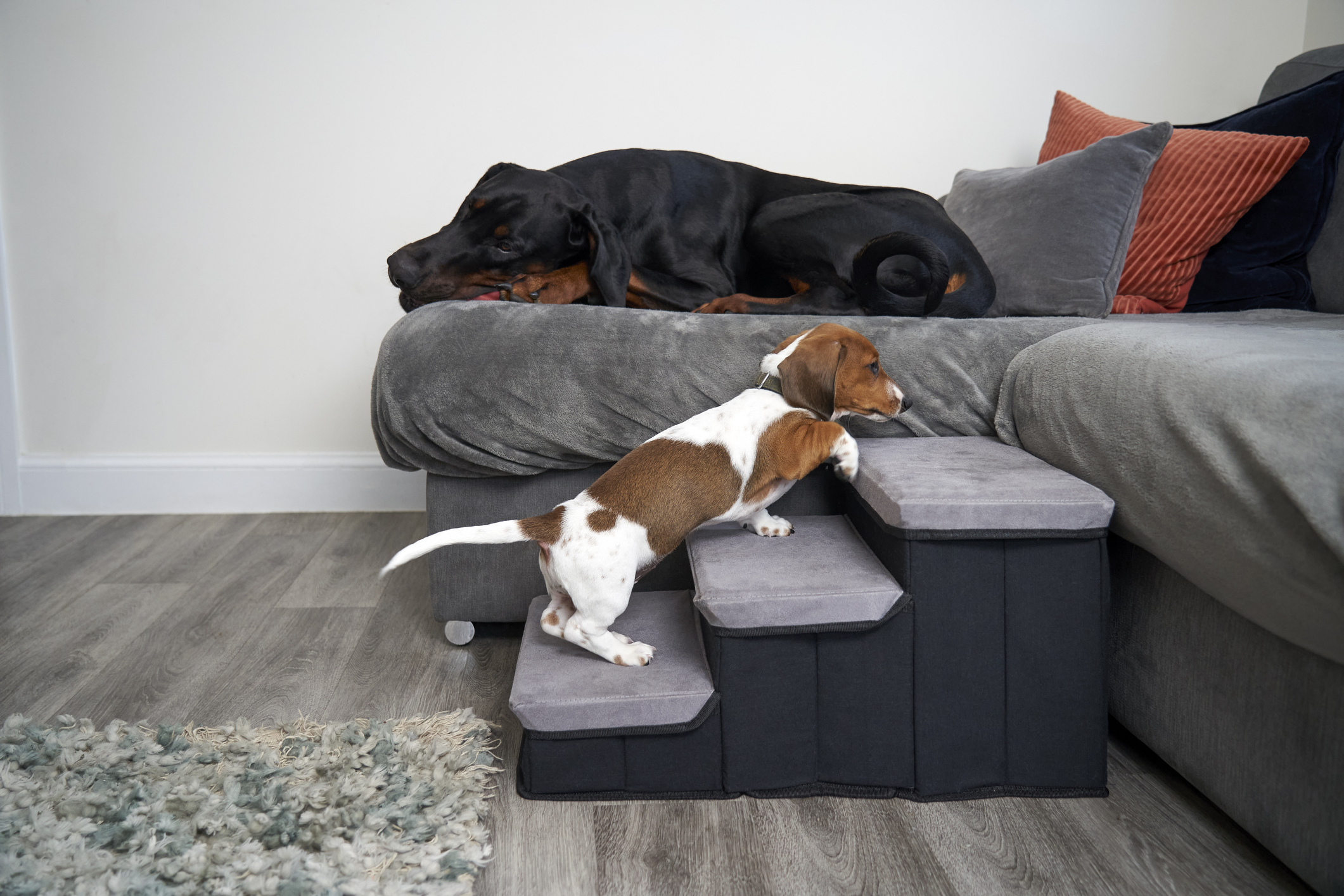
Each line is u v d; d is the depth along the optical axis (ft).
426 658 5.60
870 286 5.64
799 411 4.41
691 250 6.68
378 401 5.25
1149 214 7.11
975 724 4.01
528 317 5.24
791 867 3.60
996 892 3.43
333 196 8.55
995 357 5.17
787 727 4.03
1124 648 4.41
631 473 4.22
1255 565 3.07
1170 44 8.72
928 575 3.88
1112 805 4.00
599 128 8.64
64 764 4.13
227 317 8.68
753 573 4.10
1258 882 3.46
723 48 8.57
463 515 5.50
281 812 3.71
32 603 6.51
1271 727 3.40
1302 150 6.77
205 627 6.08
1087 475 4.13
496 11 8.38
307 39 8.29
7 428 8.70
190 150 8.39
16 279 8.51
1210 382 3.43
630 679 4.07
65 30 8.14
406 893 3.28
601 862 3.65
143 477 8.84
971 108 8.79
